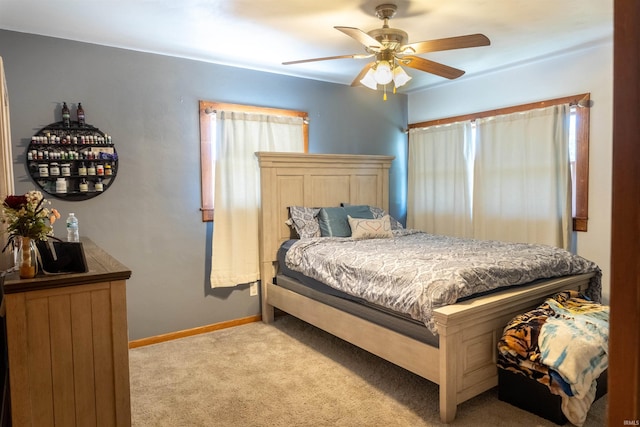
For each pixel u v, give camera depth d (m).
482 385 2.51
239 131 4.08
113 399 1.89
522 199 4.17
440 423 2.37
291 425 2.39
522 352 2.41
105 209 3.51
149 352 3.50
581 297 2.86
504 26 3.18
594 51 3.71
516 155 4.22
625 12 0.55
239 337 3.83
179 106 3.84
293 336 3.84
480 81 4.62
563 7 2.85
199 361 3.30
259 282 4.30
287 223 4.20
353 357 3.34
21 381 1.71
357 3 2.73
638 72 0.53
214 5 2.74
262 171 4.09
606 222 3.71
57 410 1.79
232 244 4.05
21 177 3.17
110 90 3.52
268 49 3.65
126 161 3.59
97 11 2.82
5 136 2.50
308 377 2.99
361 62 4.03
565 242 3.89
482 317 2.47
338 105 4.88
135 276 3.67
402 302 2.54
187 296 3.93
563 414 2.28
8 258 2.27
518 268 2.77
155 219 3.75
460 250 3.29
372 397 2.69
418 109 5.37
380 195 4.90
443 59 4.02
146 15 2.89
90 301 1.83
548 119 3.96
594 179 3.77
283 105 4.46
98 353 1.86
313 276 3.44
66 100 3.34
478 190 4.55
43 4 2.70
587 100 3.76
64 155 3.26
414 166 5.33
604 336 2.33
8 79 3.13
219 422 2.43
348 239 3.95
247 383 2.91
